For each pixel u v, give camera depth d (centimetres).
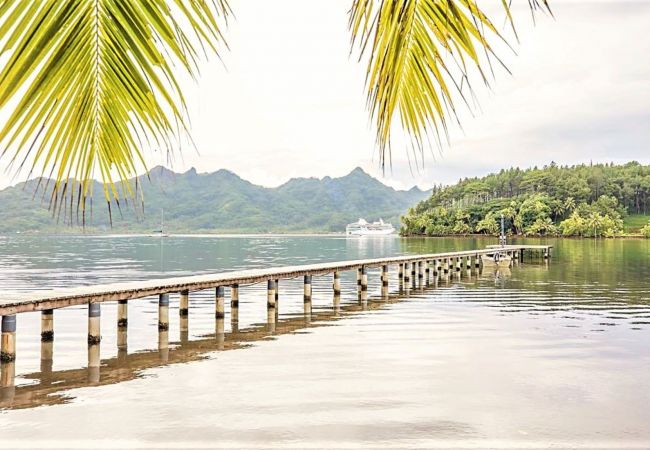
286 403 1045
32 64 133
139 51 143
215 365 1348
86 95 142
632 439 868
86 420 955
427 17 165
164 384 1180
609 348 1505
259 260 6241
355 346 1551
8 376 1255
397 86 173
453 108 167
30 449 830
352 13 168
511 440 865
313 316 2141
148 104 145
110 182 147
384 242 14350
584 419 956
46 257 6875
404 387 1146
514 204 16338
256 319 2078
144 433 895
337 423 938
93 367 1341
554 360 1374
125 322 1791
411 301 2578
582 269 4522
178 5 145
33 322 1986
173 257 6962
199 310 2325
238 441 861
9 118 130
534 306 2356
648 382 1180
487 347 1521
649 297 2653
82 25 139
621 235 14888
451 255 4084
